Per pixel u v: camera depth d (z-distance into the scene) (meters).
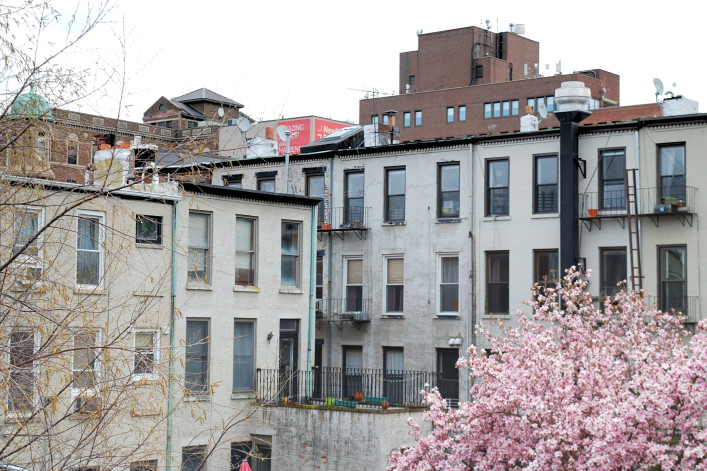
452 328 36.69
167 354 21.98
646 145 33.56
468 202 36.75
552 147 35.31
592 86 88.62
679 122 32.97
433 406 19.64
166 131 74.75
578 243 34.31
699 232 32.31
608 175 34.31
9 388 13.60
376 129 42.44
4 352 14.15
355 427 27.36
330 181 40.28
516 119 91.00
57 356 14.84
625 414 16.55
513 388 18.14
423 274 37.59
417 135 97.19
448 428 19.47
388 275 38.69
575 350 21.25
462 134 94.19
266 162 41.56
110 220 25.23
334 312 39.44
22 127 14.14
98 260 25.02
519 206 35.78
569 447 17.09
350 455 27.34
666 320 26.31
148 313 26.44
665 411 16.94
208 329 28.78
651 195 33.28
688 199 32.56
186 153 16.23
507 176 36.28
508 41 99.75
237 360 29.77
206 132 19.02
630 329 23.48
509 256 35.84
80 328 15.05
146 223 27.03
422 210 37.88
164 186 26.88
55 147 15.27
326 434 27.89
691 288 32.22
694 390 16.39
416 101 97.50
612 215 33.41
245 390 29.84
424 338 37.28
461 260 36.78
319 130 68.19
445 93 95.56
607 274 33.97
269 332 30.55
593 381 18.50
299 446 28.39
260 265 30.52
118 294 25.67
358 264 39.47
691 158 32.75
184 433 27.28
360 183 39.72
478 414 18.73
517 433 18.41
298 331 31.67
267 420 29.16
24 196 16.58
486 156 36.69
